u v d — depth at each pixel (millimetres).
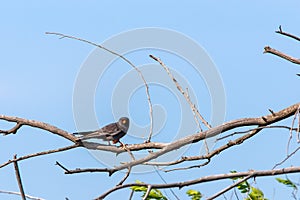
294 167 8398
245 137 11188
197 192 10914
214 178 8359
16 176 9875
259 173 8398
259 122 11250
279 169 8430
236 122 11219
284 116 11164
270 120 11203
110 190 8062
